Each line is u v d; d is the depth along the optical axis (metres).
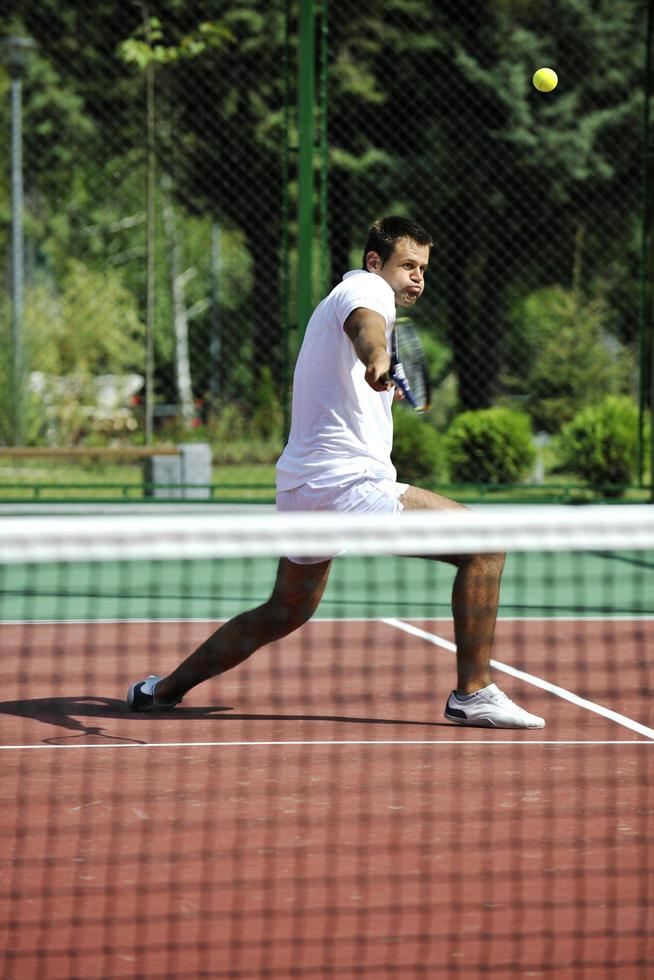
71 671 20.91
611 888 11.11
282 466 16.92
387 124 73.88
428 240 17.00
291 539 12.62
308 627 25.31
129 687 18.55
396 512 16.28
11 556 11.98
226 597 29.56
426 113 73.56
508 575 33.28
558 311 69.25
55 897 10.82
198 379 103.94
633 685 19.98
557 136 73.88
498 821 13.02
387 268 16.89
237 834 12.55
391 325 16.34
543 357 67.50
